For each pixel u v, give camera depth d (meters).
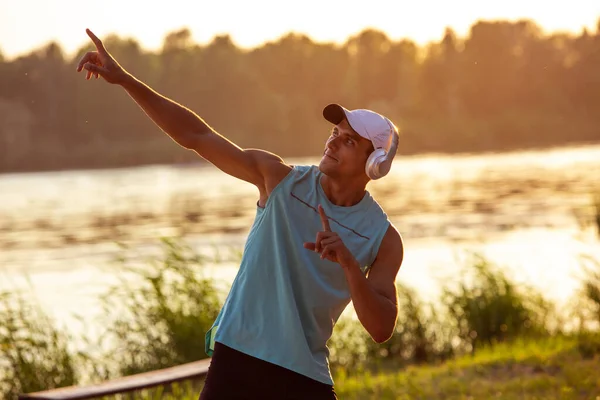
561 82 143.75
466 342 13.71
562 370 9.87
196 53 131.25
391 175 64.94
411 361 13.11
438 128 134.25
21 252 28.95
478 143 130.25
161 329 11.98
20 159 107.31
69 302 18.08
